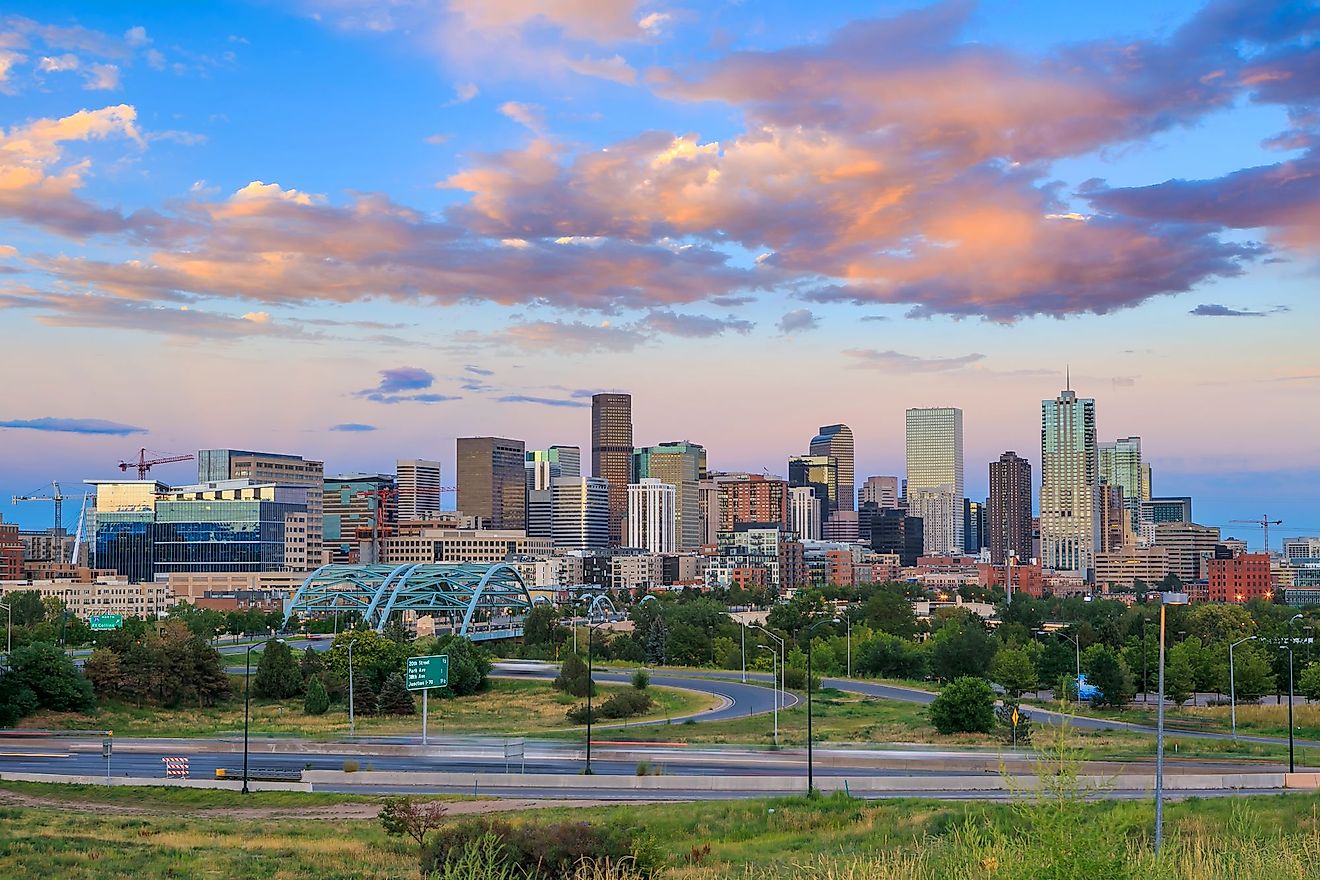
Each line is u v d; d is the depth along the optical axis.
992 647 198.88
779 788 90.06
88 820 78.94
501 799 86.12
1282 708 160.75
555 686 185.25
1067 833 21.11
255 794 92.00
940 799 79.56
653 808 78.44
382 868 60.50
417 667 121.19
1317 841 33.19
